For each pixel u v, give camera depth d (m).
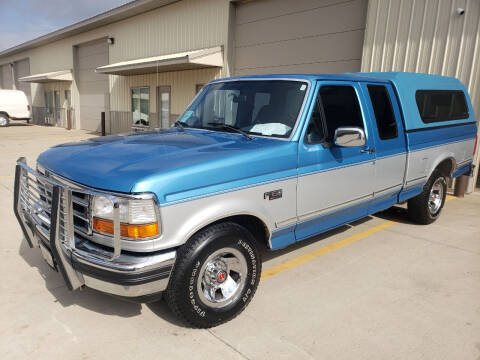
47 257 3.16
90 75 23.23
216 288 3.08
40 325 3.13
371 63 9.31
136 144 3.40
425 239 5.24
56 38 25.28
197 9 14.36
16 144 15.60
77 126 25.27
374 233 5.43
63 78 24.31
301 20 11.05
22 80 27.70
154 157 2.98
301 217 3.65
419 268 4.33
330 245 4.96
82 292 3.67
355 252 4.74
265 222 3.30
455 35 7.87
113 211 2.52
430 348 2.93
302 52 11.15
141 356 2.79
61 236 2.91
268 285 3.87
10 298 3.53
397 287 3.87
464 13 7.70
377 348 2.92
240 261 3.19
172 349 2.87
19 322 3.16
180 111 16.06
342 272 4.18
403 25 8.64
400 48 8.74
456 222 6.07
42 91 30.06
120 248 2.60
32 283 3.81
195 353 2.83
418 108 5.11
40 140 17.44
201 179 2.84
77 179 2.86
